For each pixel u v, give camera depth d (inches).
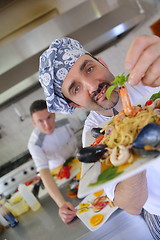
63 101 50.0
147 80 29.9
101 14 96.9
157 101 34.8
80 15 96.0
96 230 58.5
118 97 46.7
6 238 74.3
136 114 34.2
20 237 71.7
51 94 48.6
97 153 30.7
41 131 100.9
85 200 70.0
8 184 112.0
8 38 92.7
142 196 36.2
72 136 107.4
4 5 90.9
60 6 94.0
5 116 120.0
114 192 37.2
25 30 93.3
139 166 23.6
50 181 81.7
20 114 119.9
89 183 26.6
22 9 92.1
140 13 98.9
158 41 28.6
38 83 108.9
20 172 113.3
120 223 59.4
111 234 59.1
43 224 72.0
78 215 64.8
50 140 102.5
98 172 27.7
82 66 45.2
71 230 62.6
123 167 25.7
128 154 26.2
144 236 61.0
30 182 104.5
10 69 91.8
